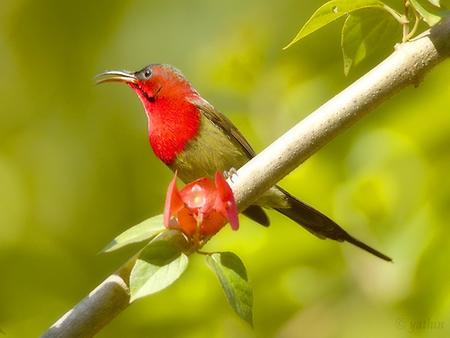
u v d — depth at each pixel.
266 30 14.54
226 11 15.33
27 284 13.80
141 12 15.77
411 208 11.52
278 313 11.70
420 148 11.98
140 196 14.82
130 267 6.73
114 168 15.07
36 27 15.77
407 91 12.98
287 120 13.02
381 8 7.14
